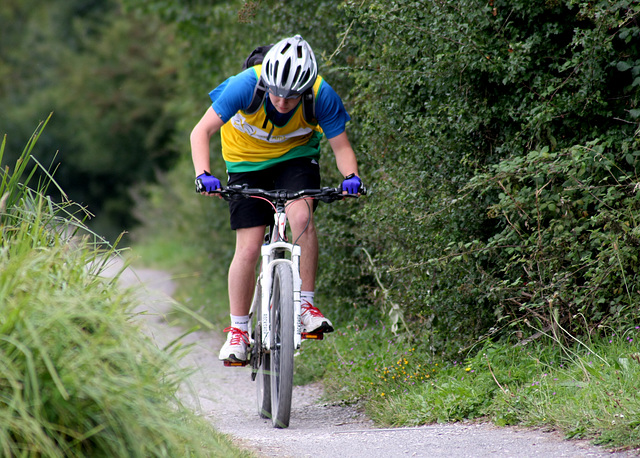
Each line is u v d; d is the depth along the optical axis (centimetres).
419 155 1908
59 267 985
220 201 4203
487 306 1819
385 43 2041
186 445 951
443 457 1209
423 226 1861
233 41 3688
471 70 1780
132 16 11394
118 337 903
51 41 12850
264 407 1750
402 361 1883
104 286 1023
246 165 1752
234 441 1313
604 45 1590
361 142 2461
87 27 13000
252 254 1725
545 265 1662
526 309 1683
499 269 1806
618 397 1268
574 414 1291
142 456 858
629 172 1644
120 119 11594
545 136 1759
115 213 12300
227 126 1780
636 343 1508
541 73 1741
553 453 1162
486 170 1833
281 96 1599
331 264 2642
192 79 4684
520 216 1680
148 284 1001
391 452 1270
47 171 1296
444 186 1834
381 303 2336
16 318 855
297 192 1620
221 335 2972
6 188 1238
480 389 1533
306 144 1767
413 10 1862
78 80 11762
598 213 1678
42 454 841
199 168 1608
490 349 1648
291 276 1577
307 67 1599
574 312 1656
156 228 7669
